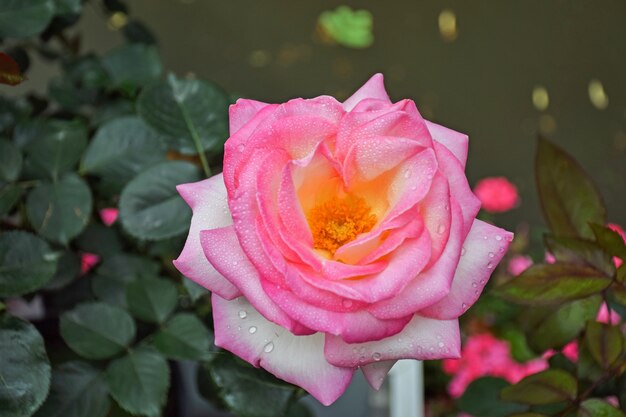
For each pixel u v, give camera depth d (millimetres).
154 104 502
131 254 521
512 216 1594
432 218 400
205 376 509
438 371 952
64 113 586
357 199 428
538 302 457
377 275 399
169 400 555
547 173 486
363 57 1670
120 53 585
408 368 565
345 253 406
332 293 393
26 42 609
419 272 395
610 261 455
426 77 1683
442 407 934
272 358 410
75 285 531
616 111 1704
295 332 394
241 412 455
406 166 406
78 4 541
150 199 483
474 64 1701
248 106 430
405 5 1707
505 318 754
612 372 453
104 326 477
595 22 1747
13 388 433
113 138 511
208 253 401
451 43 1704
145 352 474
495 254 415
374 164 410
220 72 1608
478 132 1666
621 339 455
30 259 455
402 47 1688
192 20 1618
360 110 415
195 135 501
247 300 413
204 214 420
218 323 413
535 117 1684
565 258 462
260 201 393
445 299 410
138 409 461
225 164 409
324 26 1642
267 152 399
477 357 873
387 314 395
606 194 1643
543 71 1715
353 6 1685
